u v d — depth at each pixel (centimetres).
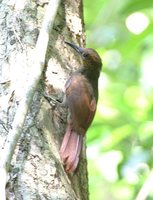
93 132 1714
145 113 1752
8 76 1059
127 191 1723
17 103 1029
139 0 1672
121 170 1641
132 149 1662
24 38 1090
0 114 1029
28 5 1120
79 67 1193
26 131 1015
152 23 1734
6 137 1001
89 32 2236
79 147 1080
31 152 1002
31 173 988
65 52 1144
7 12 1118
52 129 1057
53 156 1023
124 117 1762
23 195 967
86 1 2361
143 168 1648
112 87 2033
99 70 1245
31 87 1000
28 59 1070
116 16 2131
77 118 1109
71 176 1053
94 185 1853
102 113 1792
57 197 994
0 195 892
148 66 1959
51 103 1073
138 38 1786
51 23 1077
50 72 1095
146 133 1678
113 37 2141
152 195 1553
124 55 1920
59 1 1100
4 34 1102
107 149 1650
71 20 1176
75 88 1132
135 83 2091
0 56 1084
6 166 919
